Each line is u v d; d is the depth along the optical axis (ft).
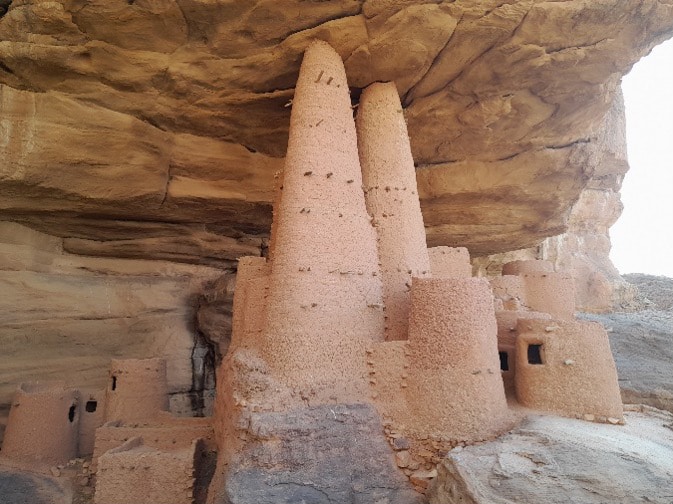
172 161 32.17
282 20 24.40
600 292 66.85
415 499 18.06
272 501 17.24
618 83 30.86
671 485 14.60
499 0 23.35
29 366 33.50
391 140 26.48
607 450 16.51
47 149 27.48
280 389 19.85
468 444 18.66
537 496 14.51
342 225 22.84
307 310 21.02
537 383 21.39
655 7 23.97
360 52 25.76
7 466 26.04
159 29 24.72
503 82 28.58
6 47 24.70
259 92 28.53
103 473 22.65
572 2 23.52
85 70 26.21
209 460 24.53
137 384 29.78
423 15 23.80
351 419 19.47
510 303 30.99
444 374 19.65
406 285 23.81
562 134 34.22
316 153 23.32
